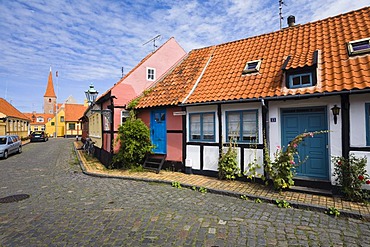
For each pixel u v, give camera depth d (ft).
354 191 18.24
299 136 20.47
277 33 32.53
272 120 23.56
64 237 13.79
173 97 31.12
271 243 12.75
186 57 42.22
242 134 25.76
